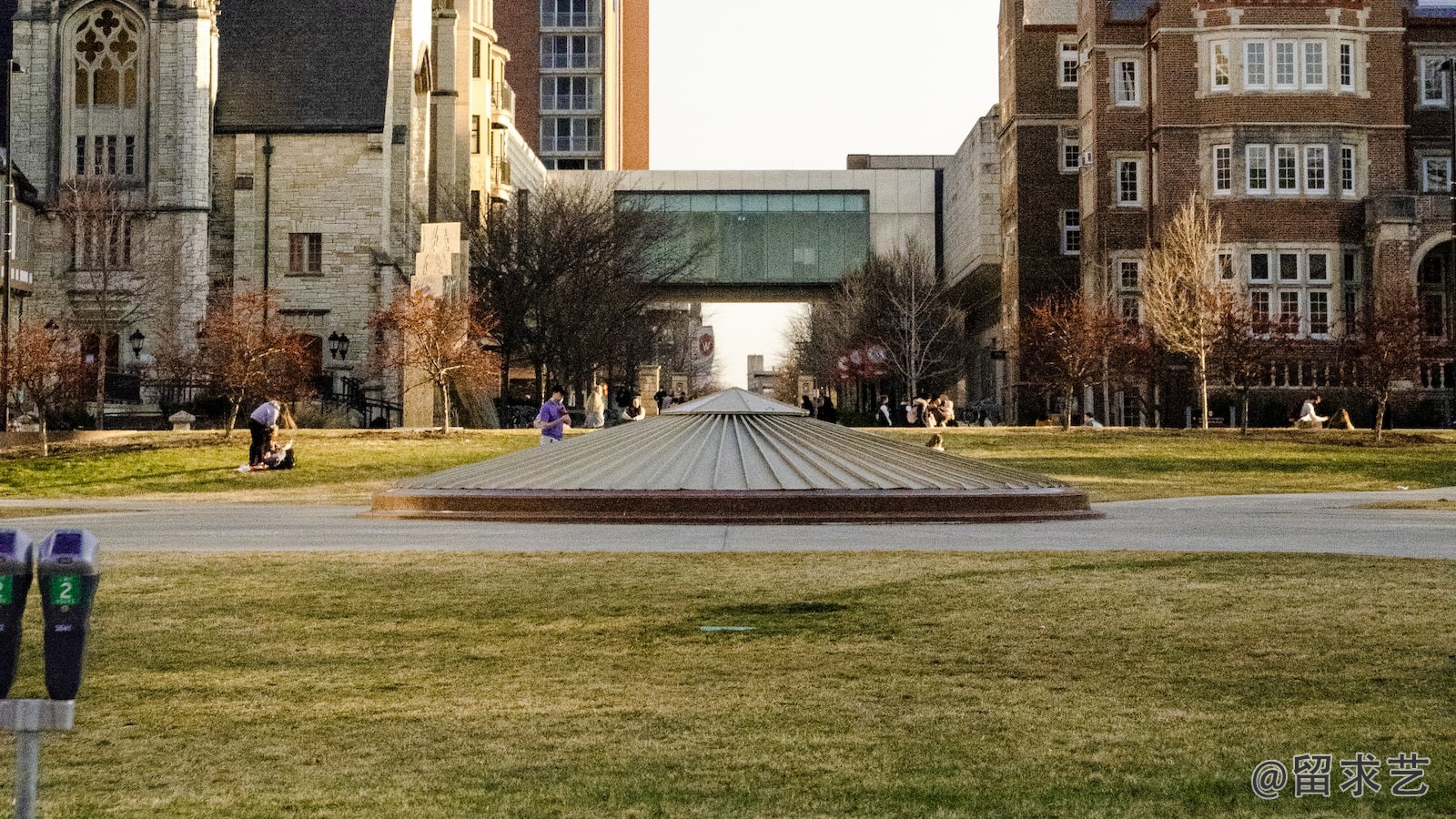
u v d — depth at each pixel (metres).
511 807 5.95
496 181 79.88
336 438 43.53
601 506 19.11
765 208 100.62
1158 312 53.00
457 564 13.67
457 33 76.06
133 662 9.09
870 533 17.20
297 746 7.01
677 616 10.61
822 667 8.77
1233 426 60.31
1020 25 76.88
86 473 36.16
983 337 94.50
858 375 80.94
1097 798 6.03
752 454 21.19
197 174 60.97
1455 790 6.12
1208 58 63.47
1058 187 76.31
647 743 7.02
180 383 54.12
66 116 61.50
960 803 5.97
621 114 151.25
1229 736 7.02
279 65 66.06
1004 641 9.53
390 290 64.25
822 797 6.05
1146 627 9.98
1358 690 7.99
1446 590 11.59
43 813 5.89
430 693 8.17
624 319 71.88
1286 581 12.12
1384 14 63.34
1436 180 69.75
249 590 12.02
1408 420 60.16
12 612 4.16
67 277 60.00
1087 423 63.09
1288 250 62.66
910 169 103.12
